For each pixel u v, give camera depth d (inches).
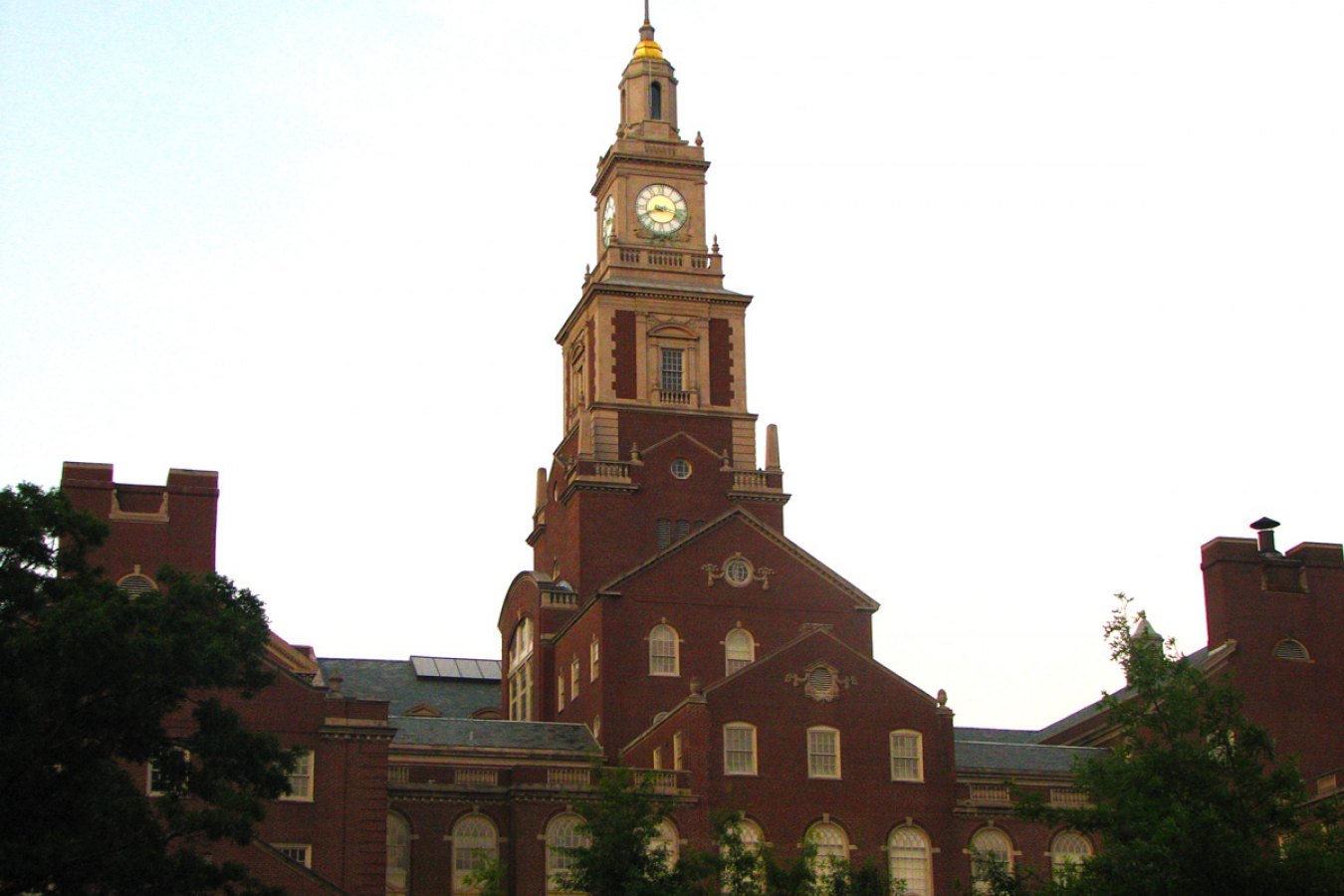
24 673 2174.0
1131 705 2783.0
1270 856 2532.0
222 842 2977.4
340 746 3228.3
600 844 2790.4
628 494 4266.7
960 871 3545.8
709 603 3993.6
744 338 4503.0
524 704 4338.1
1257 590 3993.6
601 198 4722.0
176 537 3403.1
